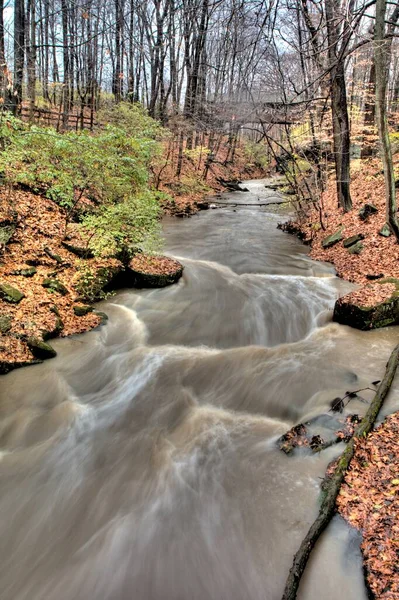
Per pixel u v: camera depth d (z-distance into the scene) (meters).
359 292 7.69
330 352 6.55
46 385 5.69
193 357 6.68
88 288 8.04
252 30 5.25
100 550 3.44
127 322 7.68
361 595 2.84
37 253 8.10
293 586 2.90
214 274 10.44
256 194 25.06
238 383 5.89
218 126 19.94
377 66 7.31
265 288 9.52
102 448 4.66
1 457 4.50
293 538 3.40
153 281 9.04
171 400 5.57
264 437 4.73
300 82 12.56
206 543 3.47
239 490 3.96
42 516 3.78
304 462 4.18
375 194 12.95
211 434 4.85
